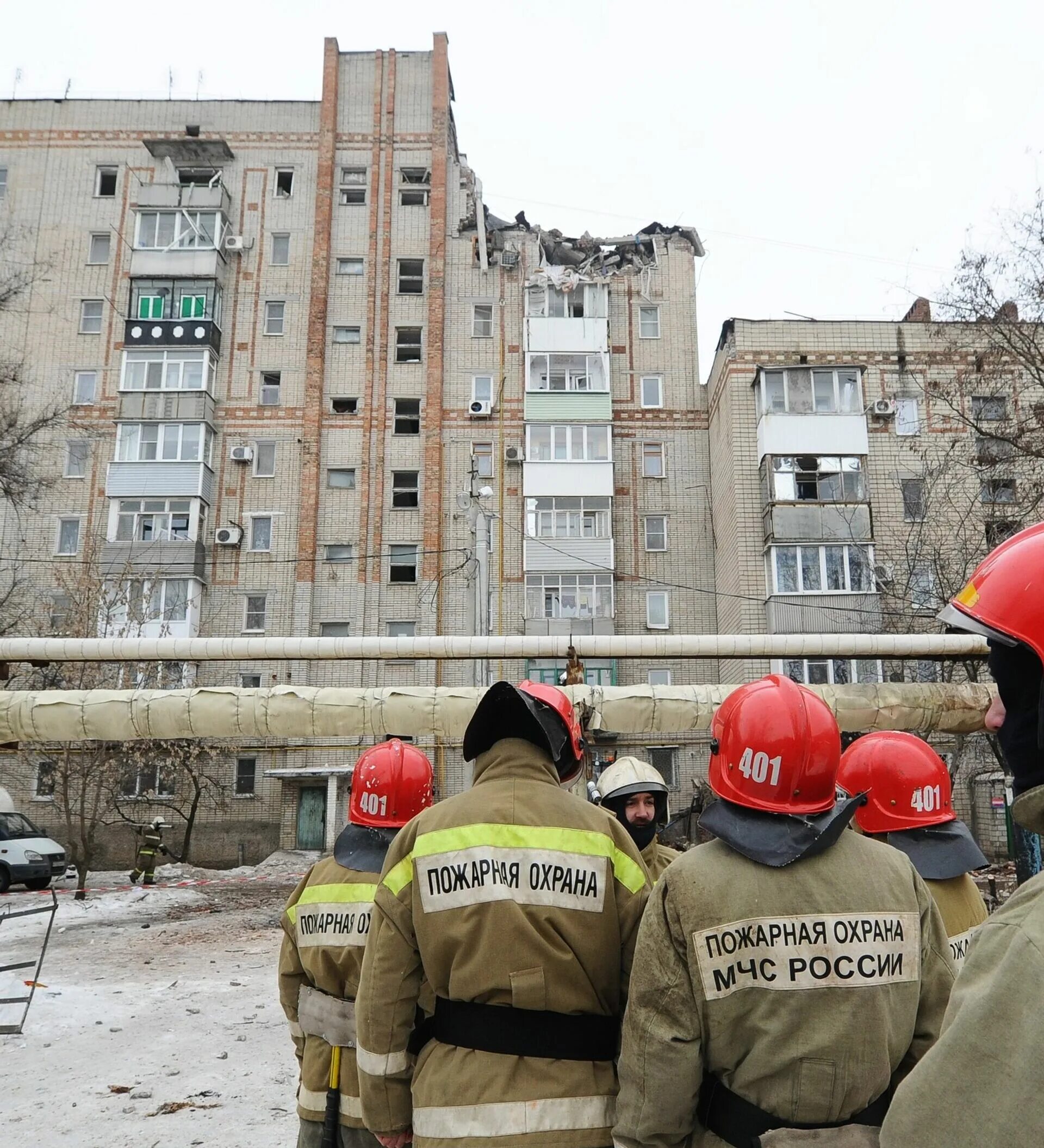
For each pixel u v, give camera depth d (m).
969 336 21.81
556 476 30.05
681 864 2.23
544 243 33.00
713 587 30.12
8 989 9.22
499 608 29.25
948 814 3.49
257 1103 5.77
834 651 9.16
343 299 31.62
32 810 27.34
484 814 2.58
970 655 9.07
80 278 31.41
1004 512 22.61
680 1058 2.08
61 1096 5.94
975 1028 1.16
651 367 31.83
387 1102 2.54
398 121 32.88
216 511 29.97
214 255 31.05
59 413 23.61
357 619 29.33
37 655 9.55
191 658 9.55
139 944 13.22
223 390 30.78
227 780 28.06
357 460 30.48
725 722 2.37
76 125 32.53
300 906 3.51
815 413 28.09
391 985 2.54
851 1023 2.03
